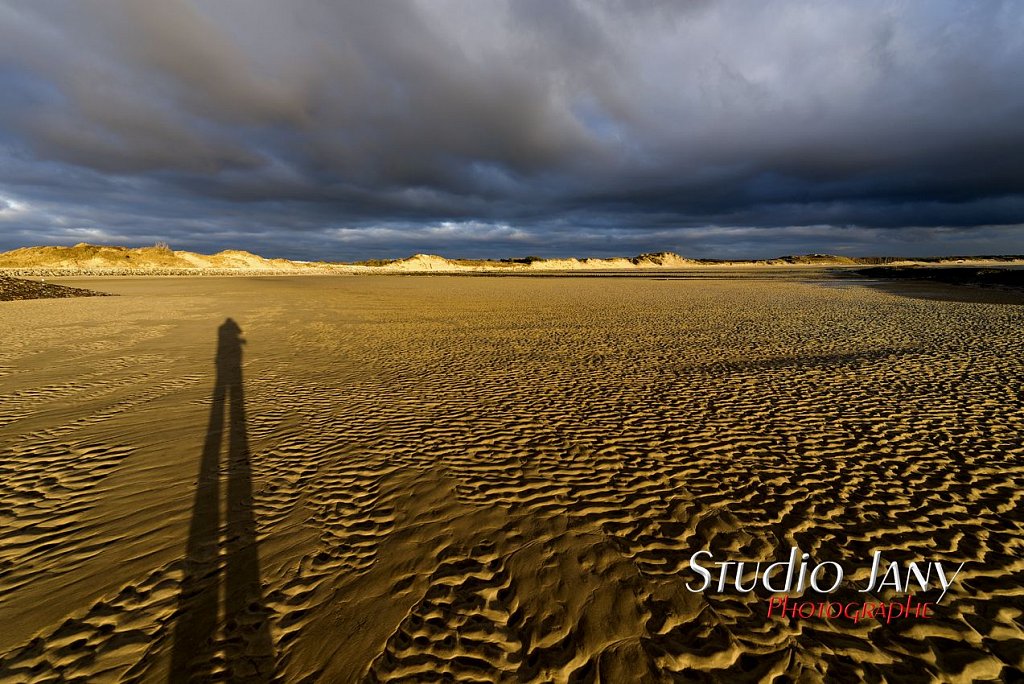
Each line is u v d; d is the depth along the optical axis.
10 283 25.53
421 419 5.88
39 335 12.20
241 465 4.52
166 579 2.91
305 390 7.19
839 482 4.18
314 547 3.26
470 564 3.10
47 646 2.42
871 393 6.80
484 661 2.38
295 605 2.72
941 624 2.60
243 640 2.47
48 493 3.94
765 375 8.00
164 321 15.42
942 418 5.70
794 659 2.39
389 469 4.47
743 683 2.25
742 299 24.92
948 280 39.41
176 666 2.32
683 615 2.68
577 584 2.92
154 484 4.12
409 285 45.16
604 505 3.84
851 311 17.84
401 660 2.37
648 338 12.20
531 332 13.53
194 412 6.07
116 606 2.69
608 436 5.32
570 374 8.26
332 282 51.41
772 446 4.98
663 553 3.22
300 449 4.92
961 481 4.15
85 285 40.41
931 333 12.02
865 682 2.25
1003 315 15.70
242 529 3.46
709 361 9.23
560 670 2.33
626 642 2.50
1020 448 4.80
